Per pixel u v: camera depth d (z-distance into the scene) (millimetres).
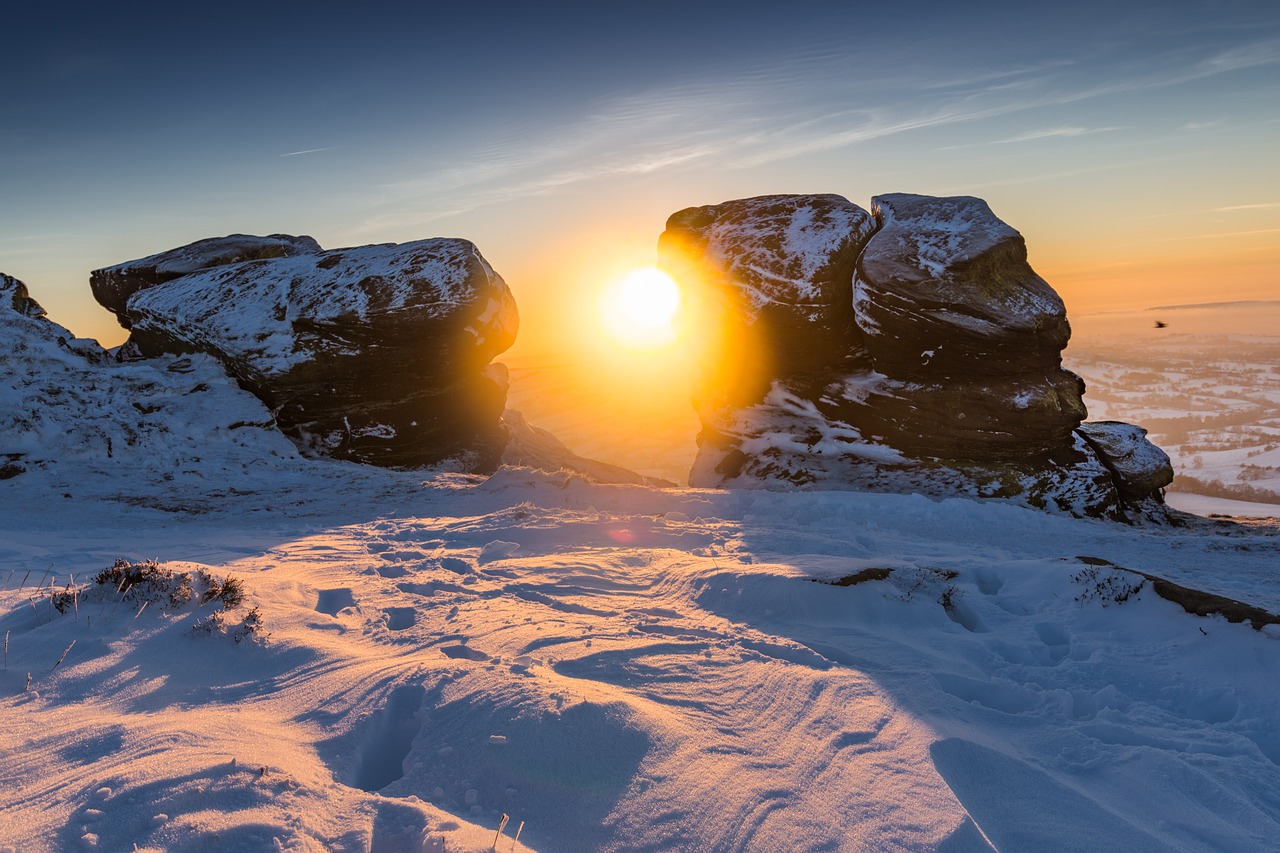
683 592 7703
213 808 3396
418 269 21047
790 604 7125
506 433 24953
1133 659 6191
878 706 4781
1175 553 12438
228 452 18250
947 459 20016
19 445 16516
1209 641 6188
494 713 4422
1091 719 5285
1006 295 19625
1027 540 13070
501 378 24016
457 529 11094
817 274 20797
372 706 4594
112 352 24078
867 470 20406
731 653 5824
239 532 11805
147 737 3949
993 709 5195
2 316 20266
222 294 21844
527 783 3912
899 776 3969
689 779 3965
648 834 3570
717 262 21797
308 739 4266
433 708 4570
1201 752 4691
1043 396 19406
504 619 6520
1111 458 20359
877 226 22328
